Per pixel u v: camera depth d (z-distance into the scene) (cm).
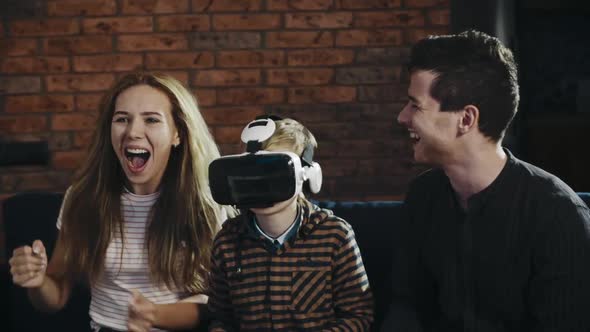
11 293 179
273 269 132
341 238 133
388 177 276
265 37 270
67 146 271
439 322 132
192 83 271
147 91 149
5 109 269
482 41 119
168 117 149
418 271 136
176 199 151
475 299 126
